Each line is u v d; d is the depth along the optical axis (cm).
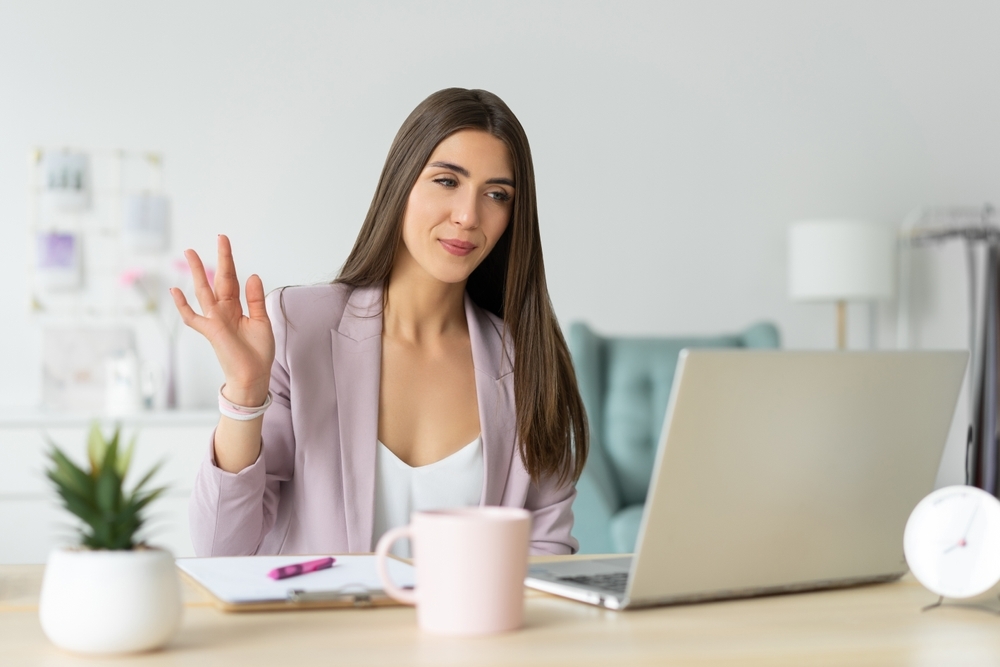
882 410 95
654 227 432
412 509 140
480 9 413
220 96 386
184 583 94
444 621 76
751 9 443
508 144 136
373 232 142
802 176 448
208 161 385
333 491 136
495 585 76
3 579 97
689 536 85
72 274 372
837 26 452
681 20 435
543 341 143
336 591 86
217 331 109
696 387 81
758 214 443
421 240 135
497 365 144
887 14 457
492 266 151
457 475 140
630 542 289
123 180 378
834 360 89
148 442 330
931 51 461
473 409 146
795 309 446
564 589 91
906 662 71
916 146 459
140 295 380
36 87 371
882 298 402
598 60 426
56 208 371
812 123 449
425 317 147
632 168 430
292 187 392
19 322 372
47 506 321
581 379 349
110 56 377
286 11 392
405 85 404
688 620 82
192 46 384
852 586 99
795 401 88
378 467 139
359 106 399
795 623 82
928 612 88
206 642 73
